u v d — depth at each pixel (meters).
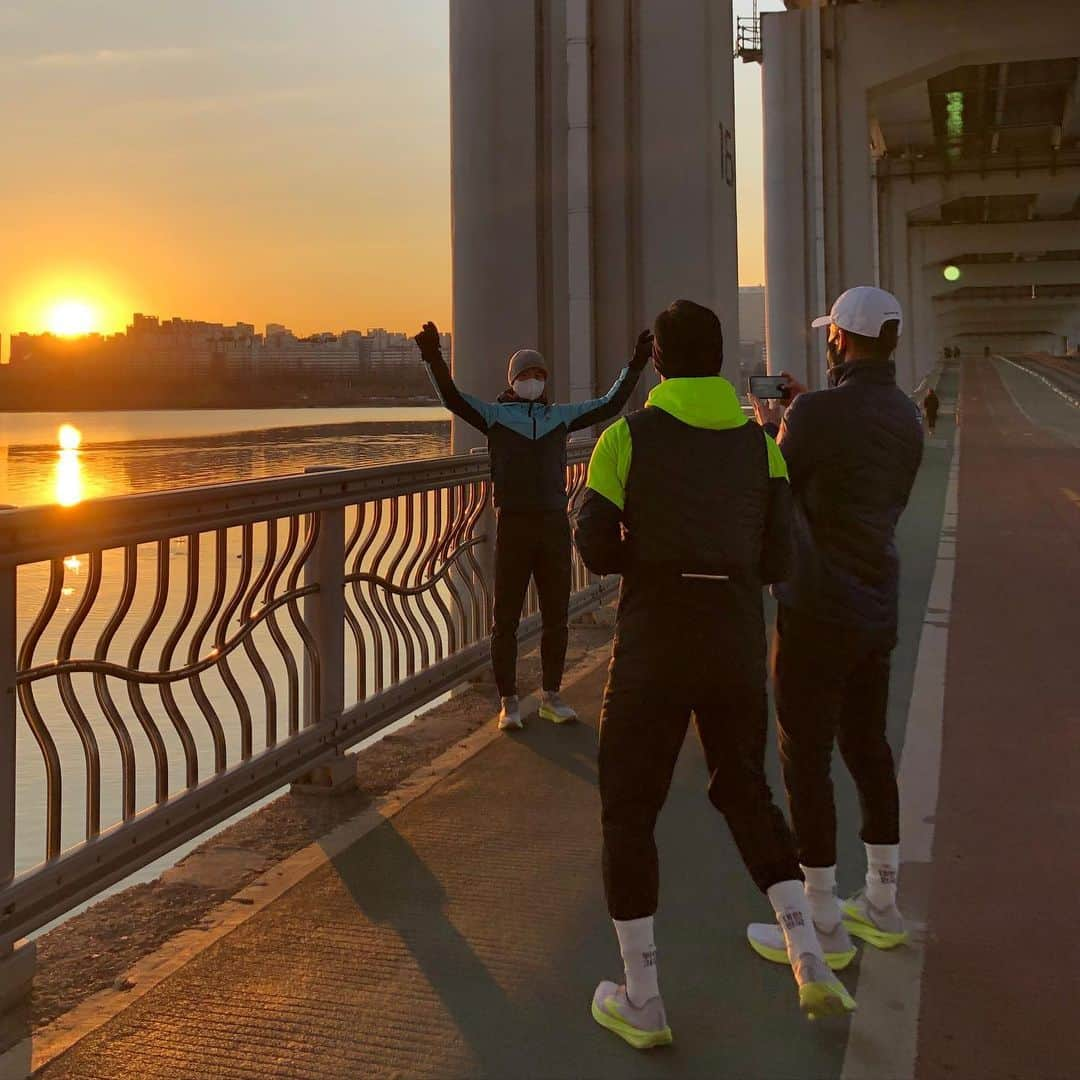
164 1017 2.60
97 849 2.92
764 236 42.38
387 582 4.85
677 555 2.42
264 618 3.88
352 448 116.25
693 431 2.47
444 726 5.32
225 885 3.43
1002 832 3.75
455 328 9.96
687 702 2.45
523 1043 2.48
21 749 6.51
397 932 3.04
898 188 68.50
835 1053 2.42
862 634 2.71
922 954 2.88
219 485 3.45
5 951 2.63
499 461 5.03
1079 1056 2.39
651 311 11.73
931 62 41.75
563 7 9.92
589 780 4.39
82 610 2.91
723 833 3.78
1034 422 43.22
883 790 2.94
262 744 6.48
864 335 2.77
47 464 106.31
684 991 2.71
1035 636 7.01
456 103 9.84
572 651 7.05
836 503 2.70
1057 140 64.31
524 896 3.28
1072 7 40.34
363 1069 2.38
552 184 9.80
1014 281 111.81
